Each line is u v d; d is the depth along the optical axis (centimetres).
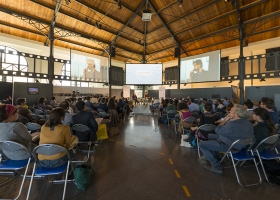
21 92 803
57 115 171
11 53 791
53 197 169
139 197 171
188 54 1272
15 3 712
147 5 859
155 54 1422
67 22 890
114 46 1213
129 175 219
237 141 188
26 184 194
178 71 1173
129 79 1172
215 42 1038
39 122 368
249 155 207
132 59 1536
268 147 249
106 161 265
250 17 783
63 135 169
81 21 885
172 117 548
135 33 1128
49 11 793
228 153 209
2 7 696
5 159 173
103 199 167
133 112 992
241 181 205
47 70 919
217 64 952
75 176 188
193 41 1079
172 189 186
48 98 877
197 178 212
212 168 231
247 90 896
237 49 1016
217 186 193
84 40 1118
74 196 171
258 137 206
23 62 1004
